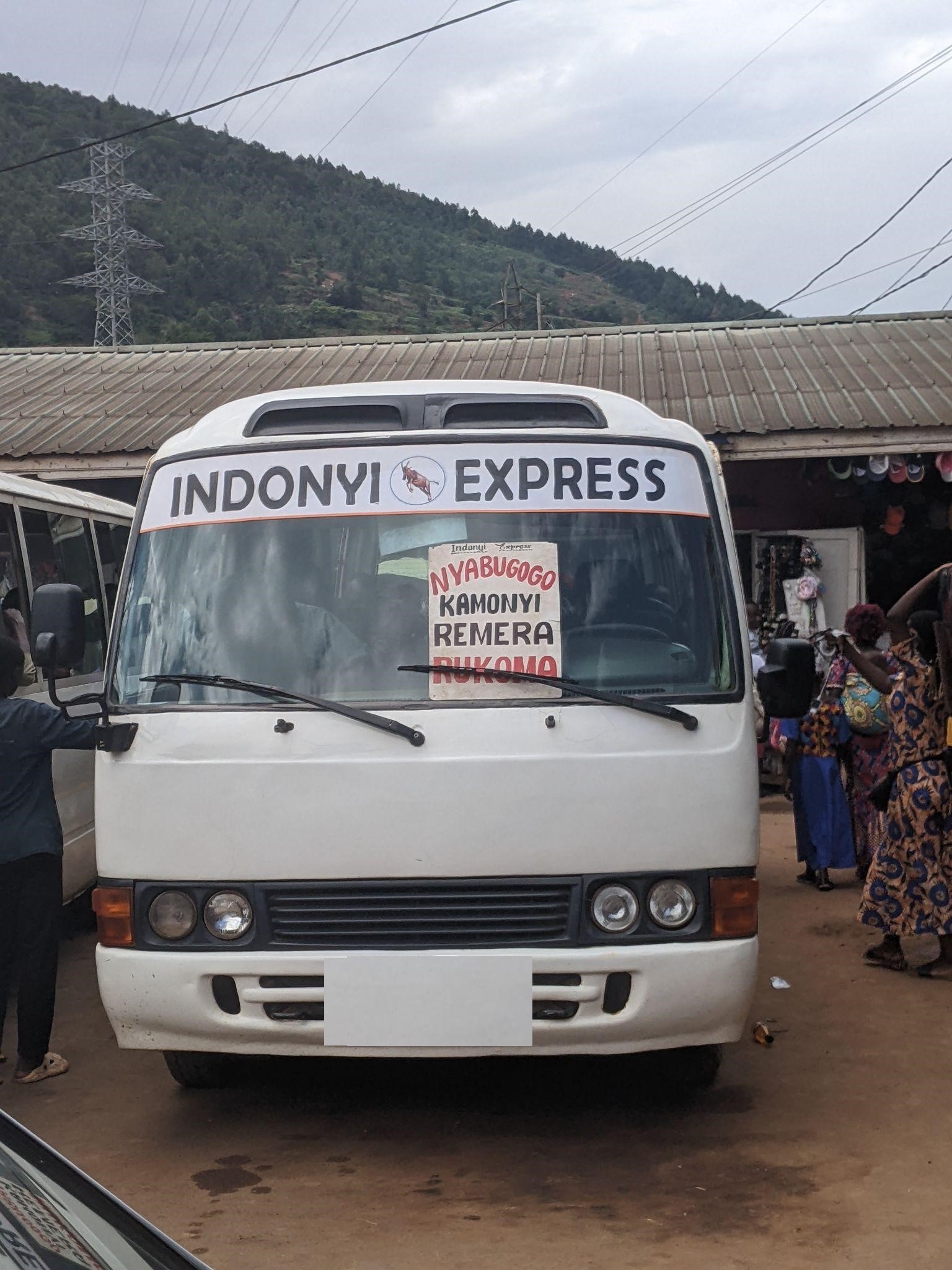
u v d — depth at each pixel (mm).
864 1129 4848
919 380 13805
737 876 4434
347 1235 3961
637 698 4406
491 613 4520
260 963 4309
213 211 166375
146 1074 5641
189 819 4406
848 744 9117
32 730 5414
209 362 17172
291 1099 5270
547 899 4324
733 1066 5621
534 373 15289
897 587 14461
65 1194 2107
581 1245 3869
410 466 4730
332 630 4555
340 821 4328
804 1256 3783
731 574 4695
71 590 4695
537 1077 5473
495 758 4328
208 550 4730
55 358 17859
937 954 7613
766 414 12836
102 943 4527
